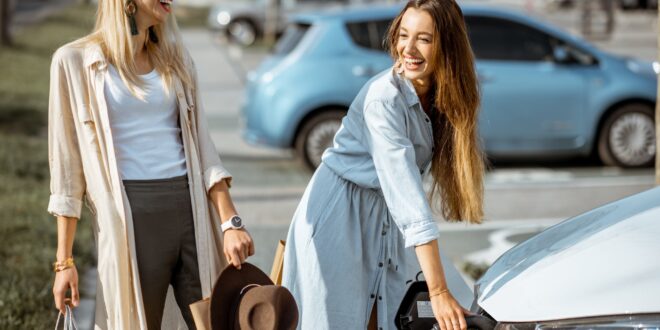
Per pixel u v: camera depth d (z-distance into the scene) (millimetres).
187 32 47938
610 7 40531
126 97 5008
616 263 4582
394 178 4922
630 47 35875
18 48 37406
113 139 5020
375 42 14930
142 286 5082
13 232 10734
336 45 14906
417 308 5000
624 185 14227
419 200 4871
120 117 5027
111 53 5008
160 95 5086
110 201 4980
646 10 53938
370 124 5000
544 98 14898
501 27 14984
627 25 47281
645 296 4305
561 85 14930
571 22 47938
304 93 14805
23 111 21812
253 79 15312
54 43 40062
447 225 11922
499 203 13172
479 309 4922
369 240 5238
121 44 4980
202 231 5129
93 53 4980
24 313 8016
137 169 5043
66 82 5008
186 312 5254
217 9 42719
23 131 19203
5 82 27438
